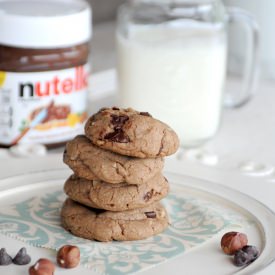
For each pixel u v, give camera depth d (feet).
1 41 2.59
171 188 2.35
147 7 2.79
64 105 2.68
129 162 2.06
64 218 2.12
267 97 3.41
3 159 2.50
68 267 1.92
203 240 2.06
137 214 2.10
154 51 2.73
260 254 2.00
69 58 2.64
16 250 2.00
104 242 2.06
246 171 2.58
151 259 1.97
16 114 2.64
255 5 3.47
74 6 2.75
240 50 3.56
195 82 2.75
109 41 3.98
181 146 2.81
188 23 2.78
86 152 2.08
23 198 2.29
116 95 3.16
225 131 3.00
